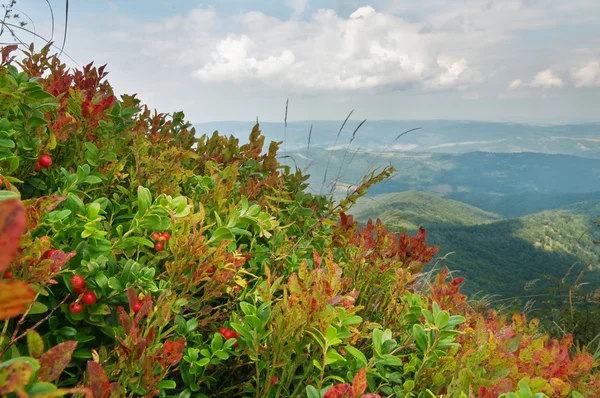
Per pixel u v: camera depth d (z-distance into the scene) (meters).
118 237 1.82
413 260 2.88
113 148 2.21
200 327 1.80
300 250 2.60
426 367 1.81
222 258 1.69
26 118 1.88
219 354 1.59
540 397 1.55
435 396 1.66
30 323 1.41
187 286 1.65
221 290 1.90
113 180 2.22
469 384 1.63
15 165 1.66
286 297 1.62
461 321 1.83
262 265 2.31
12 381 0.53
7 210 0.33
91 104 2.25
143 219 1.65
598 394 2.00
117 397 1.02
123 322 1.14
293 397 1.60
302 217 3.05
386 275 2.49
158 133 3.18
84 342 1.39
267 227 2.16
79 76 3.04
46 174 1.96
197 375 1.62
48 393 0.62
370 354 2.13
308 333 1.63
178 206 1.69
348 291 2.45
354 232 2.87
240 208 2.23
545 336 2.24
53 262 1.20
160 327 1.31
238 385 1.69
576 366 2.08
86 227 1.44
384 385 1.78
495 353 1.87
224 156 3.43
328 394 1.25
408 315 2.17
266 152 3.71
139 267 1.49
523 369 2.01
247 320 1.58
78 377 1.40
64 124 2.14
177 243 1.65
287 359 1.58
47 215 1.39
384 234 2.76
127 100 3.13
